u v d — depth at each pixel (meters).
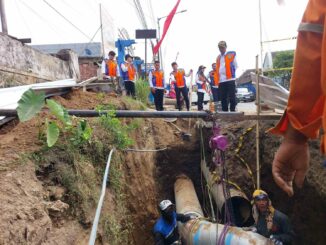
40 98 4.78
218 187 8.52
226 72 9.53
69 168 4.65
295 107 1.35
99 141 5.68
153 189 9.10
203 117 5.43
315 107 1.34
